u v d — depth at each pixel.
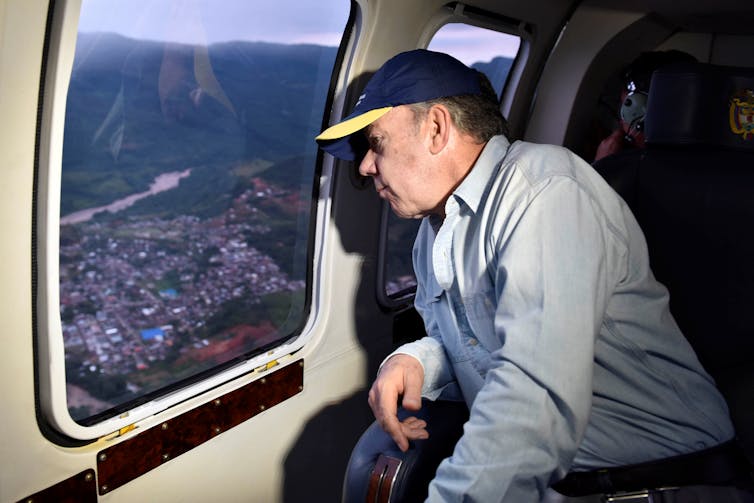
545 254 1.26
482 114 1.50
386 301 2.41
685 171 1.79
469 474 1.22
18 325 1.27
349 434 2.38
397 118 1.46
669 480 1.46
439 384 1.77
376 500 1.54
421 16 2.10
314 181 2.04
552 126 3.31
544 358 1.22
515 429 1.21
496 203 1.41
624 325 1.46
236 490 1.94
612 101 3.55
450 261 1.56
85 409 1.50
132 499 1.62
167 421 1.67
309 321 2.13
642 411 1.49
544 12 2.92
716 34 3.63
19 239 1.22
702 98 1.78
